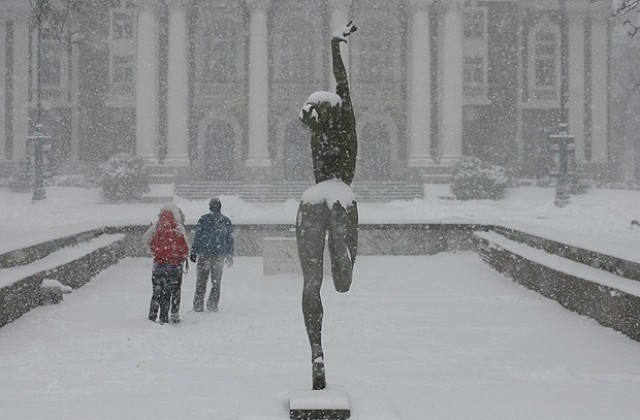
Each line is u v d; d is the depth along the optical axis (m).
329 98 5.10
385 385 6.38
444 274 16.20
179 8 50.38
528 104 54.81
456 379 6.63
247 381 6.48
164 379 6.56
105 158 54.06
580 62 55.34
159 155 52.28
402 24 53.41
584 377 6.68
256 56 50.53
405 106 53.44
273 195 47.84
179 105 50.25
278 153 52.97
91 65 54.09
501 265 16.31
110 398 5.86
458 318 10.37
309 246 4.77
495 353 7.90
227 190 48.41
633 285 9.38
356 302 11.98
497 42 55.03
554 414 5.45
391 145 53.53
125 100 53.19
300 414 4.08
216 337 8.77
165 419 5.25
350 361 7.46
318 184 4.98
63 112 54.38
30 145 49.72
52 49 54.50
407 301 12.10
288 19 53.03
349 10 52.31
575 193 45.66
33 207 37.88
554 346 8.30
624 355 7.78
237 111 53.16
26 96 55.22
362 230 21.19
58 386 6.26
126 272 16.62
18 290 10.11
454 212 32.88
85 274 14.55
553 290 12.03
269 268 15.81
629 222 25.80
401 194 47.59
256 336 8.85
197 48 52.97
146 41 50.22
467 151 54.66
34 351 7.78
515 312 10.94
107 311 10.91
